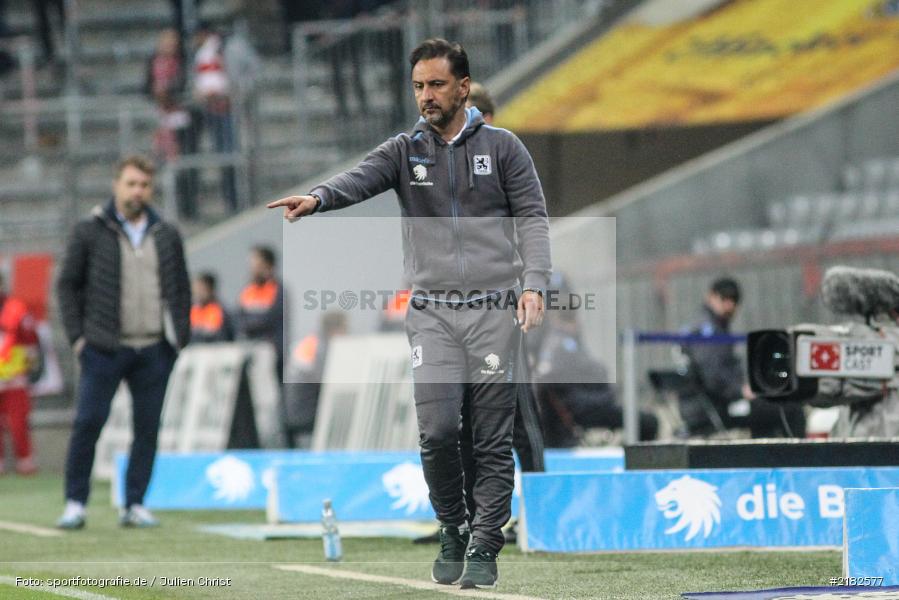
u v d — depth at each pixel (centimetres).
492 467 1961
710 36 7356
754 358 2389
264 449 4962
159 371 3262
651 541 2381
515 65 6950
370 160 1900
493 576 1961
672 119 6588
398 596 1898
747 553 2353
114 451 5003
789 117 6875
